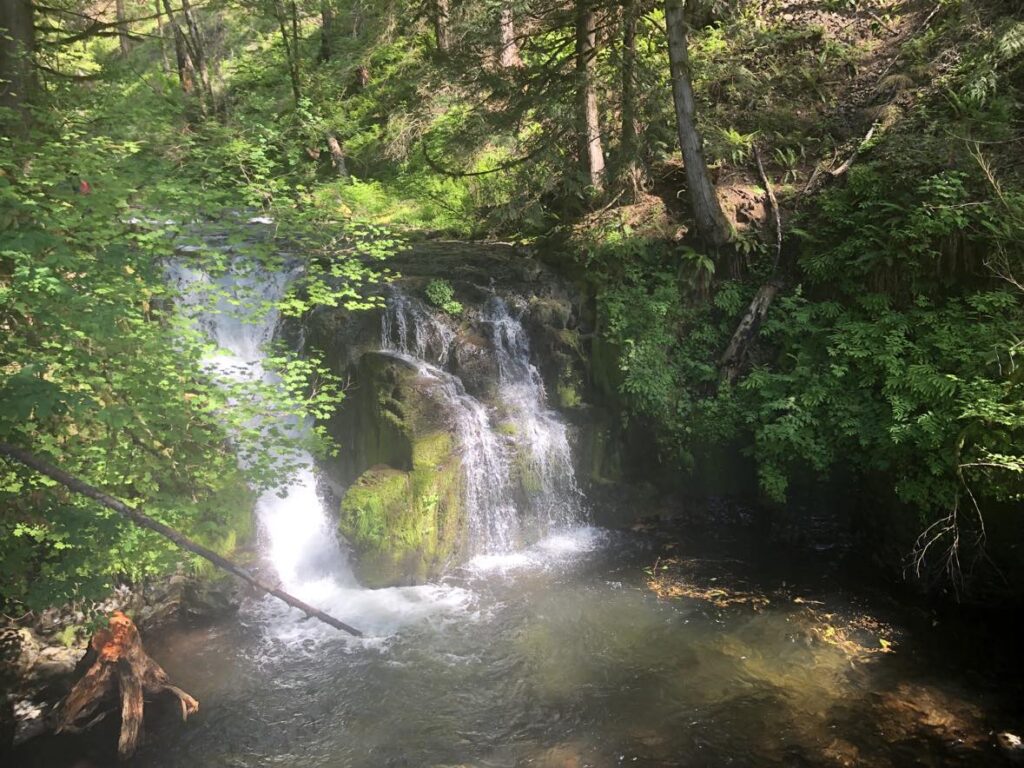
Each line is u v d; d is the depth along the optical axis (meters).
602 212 12.04
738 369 10.06
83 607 5.60
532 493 9.42
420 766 5.64
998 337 7.81
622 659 6.97
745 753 5.72
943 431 7.71
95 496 4.79
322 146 18.45
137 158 6.88
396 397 8.89
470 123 11.45
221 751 5.83
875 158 11.05
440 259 12.12
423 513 8.37
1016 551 7.38
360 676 6.76
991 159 9.52
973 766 5.54
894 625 7.47
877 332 8.79
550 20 12.00
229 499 6.16
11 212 5.14
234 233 7.27
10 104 7.64
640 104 11.08
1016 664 6.81
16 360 5.27
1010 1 11.90
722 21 14.10
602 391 10.34
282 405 6.47
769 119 12.54
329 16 19.61
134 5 20.67
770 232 10.87
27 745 5.87
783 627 7.46
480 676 6.74
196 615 7.70
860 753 5.70
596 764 5.64
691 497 10.10
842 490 9.26
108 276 5.47
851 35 13.70
